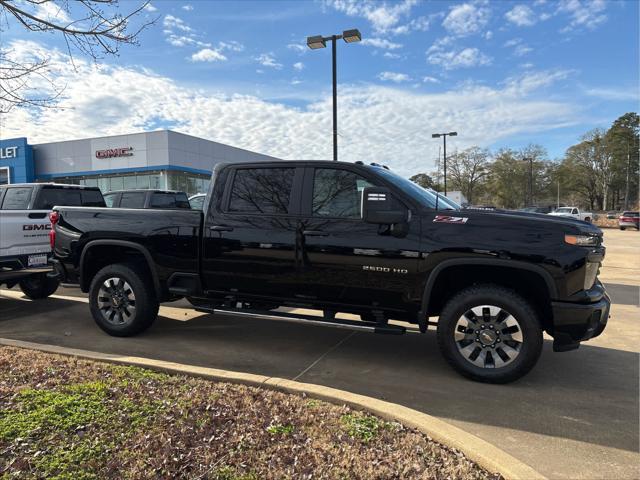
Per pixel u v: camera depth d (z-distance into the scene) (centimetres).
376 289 462
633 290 969
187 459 276
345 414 343
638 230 3884
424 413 368
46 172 3662
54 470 262
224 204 527
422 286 446
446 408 387
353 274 468
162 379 403
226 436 304
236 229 513
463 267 447
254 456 282
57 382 384
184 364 477
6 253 639
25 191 901
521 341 426
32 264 673
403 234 451
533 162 7669
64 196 941
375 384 439
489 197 7781
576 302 416
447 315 446
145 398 358
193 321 674
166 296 568
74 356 463
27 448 282
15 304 780
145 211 561
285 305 512
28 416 319
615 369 484
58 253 601
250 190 520
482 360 440
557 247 417
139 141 3334
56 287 820
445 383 442
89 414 327
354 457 284
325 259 475
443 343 449
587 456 314
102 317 581
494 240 428
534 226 428
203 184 3672
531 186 7456
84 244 584
